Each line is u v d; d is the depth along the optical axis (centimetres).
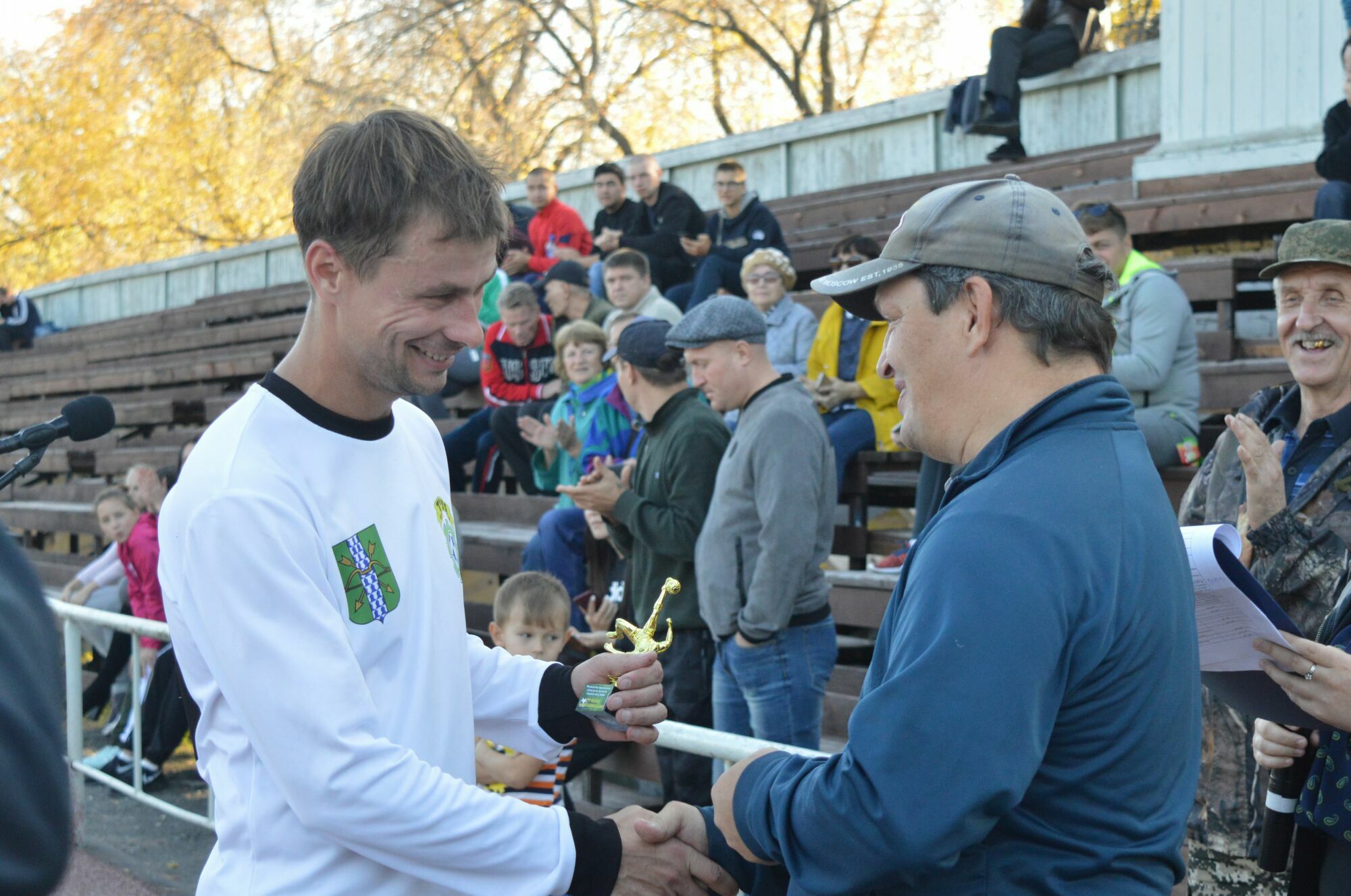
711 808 169
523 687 182
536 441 512
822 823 132
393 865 143
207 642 144
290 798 139
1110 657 130
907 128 1086
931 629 128
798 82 1972
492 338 657
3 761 75
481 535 600
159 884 397
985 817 123
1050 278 143
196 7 2158
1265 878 240
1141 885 130
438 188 142
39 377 1563
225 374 1153
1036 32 891
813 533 327
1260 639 174
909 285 149
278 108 2034
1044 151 954
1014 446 140
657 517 358
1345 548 226
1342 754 191
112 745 547
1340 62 650
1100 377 144
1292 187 610
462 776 160
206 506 142
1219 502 257
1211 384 523
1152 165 711
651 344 367
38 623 84
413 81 1841
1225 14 691
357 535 151
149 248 2406
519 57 1914
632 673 177
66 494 1055
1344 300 240
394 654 154
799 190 1174
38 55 2336
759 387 341
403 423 170
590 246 888
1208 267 563
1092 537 131
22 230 2419
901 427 155
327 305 148
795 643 334
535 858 149
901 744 124
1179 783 138
